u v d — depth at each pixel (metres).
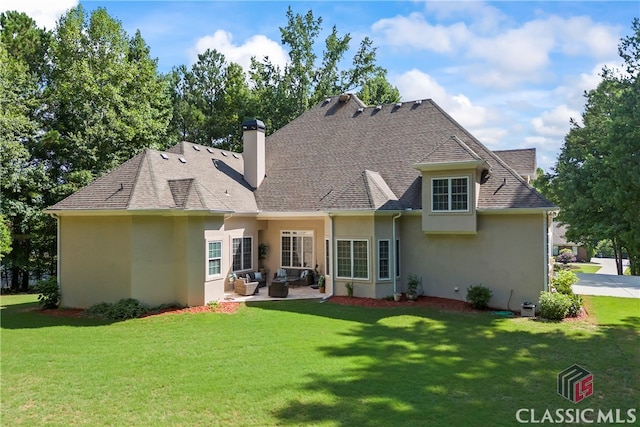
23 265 28.81
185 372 9.80
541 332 13.47
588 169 32.75
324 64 39.97
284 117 40.00
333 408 7.89
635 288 23.78
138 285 16.53
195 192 17.28
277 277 20.70
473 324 14.50
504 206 16.84
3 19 30.38
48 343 12.34
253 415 7.62
